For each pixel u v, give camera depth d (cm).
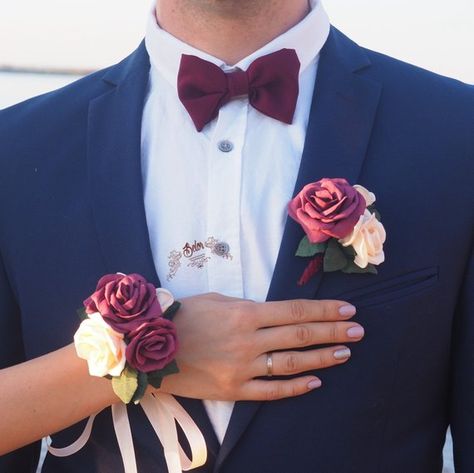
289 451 120
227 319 118
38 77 326
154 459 122
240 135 124
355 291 120
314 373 120
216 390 119
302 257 120
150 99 129
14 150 128
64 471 128
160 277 123
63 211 125
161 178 125
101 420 125
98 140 127
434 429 126
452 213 121
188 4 124
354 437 121
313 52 127
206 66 124
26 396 120
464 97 126
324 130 123
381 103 125
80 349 114
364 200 116
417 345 122
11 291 128
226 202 122
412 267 121
